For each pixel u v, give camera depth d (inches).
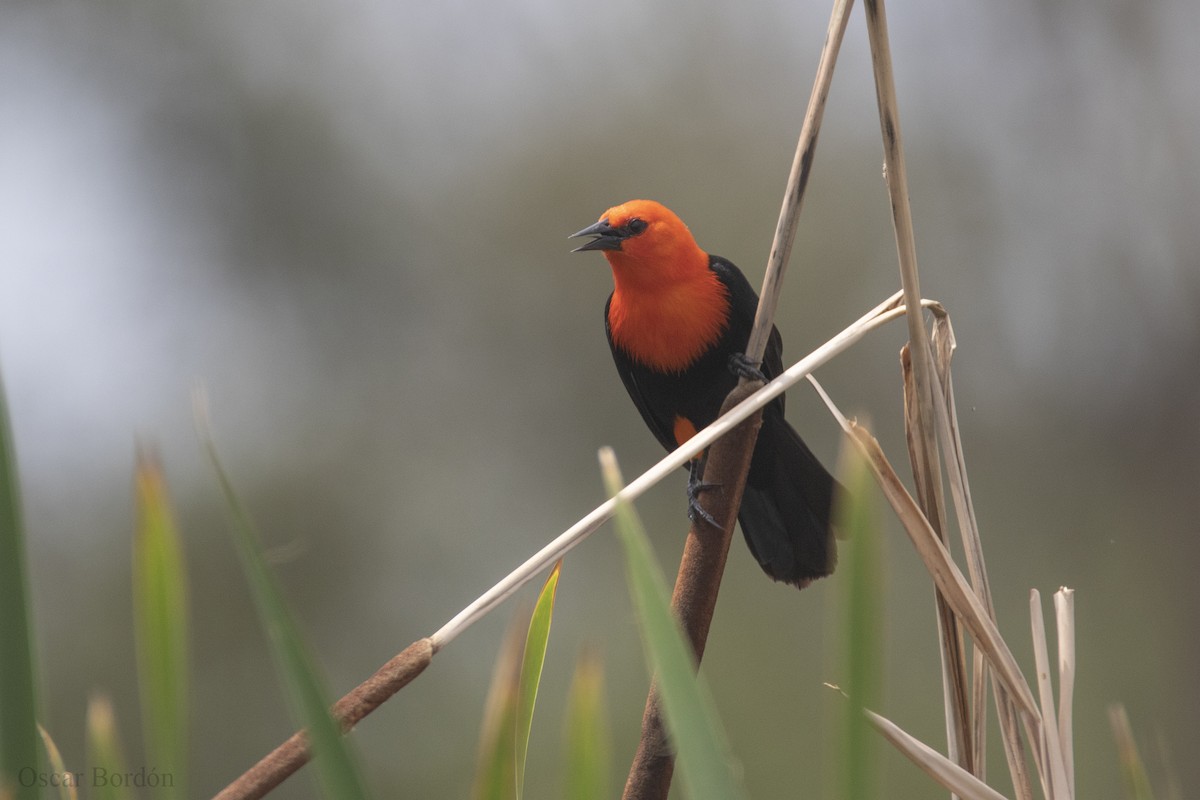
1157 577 582.2
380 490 593.9
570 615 570.3
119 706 534.6
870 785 56.6
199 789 523.2
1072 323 596.1
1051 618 574.6
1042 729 121.7
